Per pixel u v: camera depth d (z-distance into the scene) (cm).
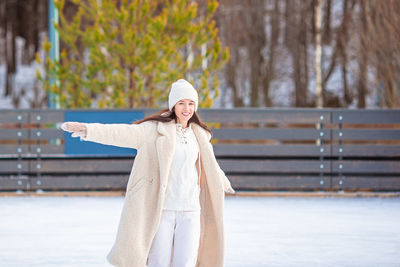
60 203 1256
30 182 1402
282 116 1411
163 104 1623
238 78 4538
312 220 1034
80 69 1655
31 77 5216
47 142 1567
